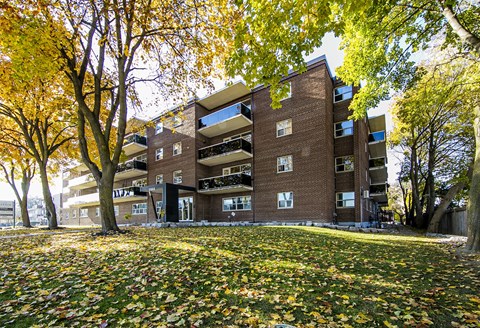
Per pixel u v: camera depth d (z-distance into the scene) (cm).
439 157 2264
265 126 1922
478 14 809
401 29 903
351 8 456
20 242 810
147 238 803
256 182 1916
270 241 743
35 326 255
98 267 462
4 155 2033
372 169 2061
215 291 344
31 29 739
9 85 1089
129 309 291
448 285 363
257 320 264
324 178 1590
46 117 1638
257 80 597
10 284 379
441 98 1025
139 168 2598
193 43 1113
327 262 498
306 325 253
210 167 2291
